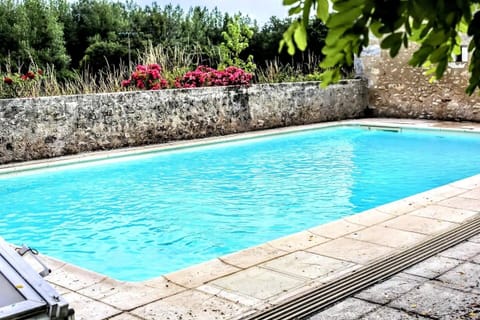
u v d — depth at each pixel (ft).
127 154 29.30
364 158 29.91
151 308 10.71
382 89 41.98
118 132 30.60
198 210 20.90
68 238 18.19
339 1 3.64
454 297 10.73
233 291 11.39
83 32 66.95
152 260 16.20
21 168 25.93
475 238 14.29
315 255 13.41
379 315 10.09
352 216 16.72
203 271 12.62
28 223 19.77
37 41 62.28
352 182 24.76
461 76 37.63
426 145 32.91
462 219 16.05
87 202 22.20
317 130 37.70
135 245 17.44
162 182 25.25
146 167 28.17
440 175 25.68
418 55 3.97
